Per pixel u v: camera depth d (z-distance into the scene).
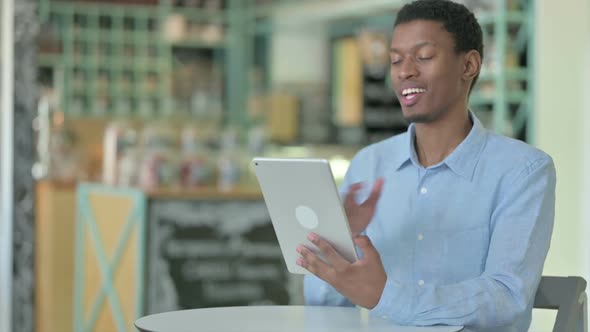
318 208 2.28
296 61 10.16
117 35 10.27
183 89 10.68
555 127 4.79
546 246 2.51
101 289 6.10
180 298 5.73
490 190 2.56
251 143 8.60
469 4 6.27
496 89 6.17
